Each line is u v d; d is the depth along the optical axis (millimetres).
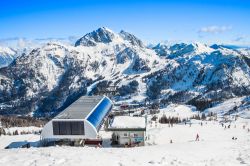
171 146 39781
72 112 76375
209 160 27531
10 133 157250
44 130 69750
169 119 150250
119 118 75188
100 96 101938
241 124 117000
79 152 28906
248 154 30312
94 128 69125
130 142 68750
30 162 23188
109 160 24578
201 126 101312
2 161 23531
